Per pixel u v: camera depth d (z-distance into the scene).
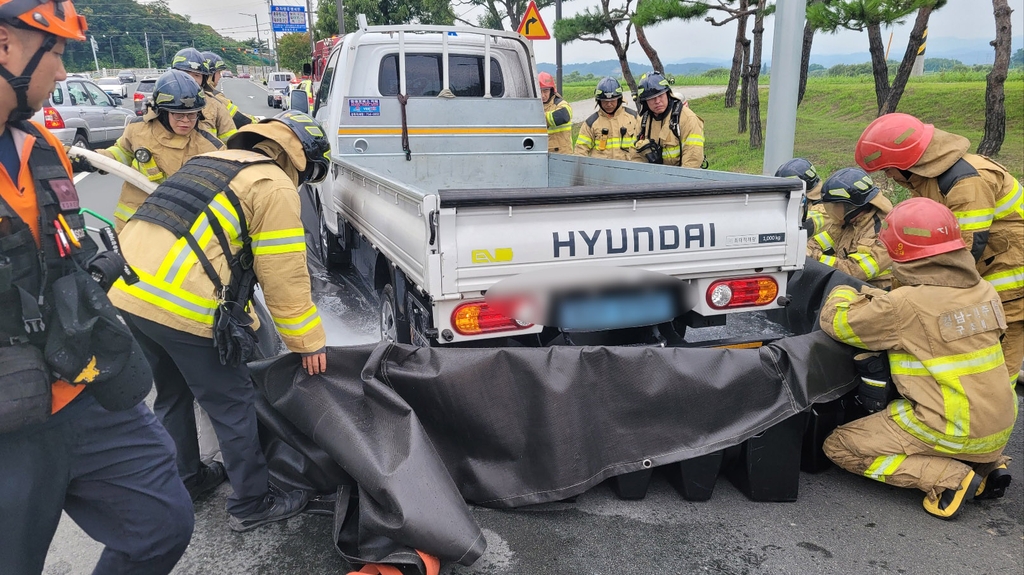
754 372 2.82
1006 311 3.30
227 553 2.66
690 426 2.82
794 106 5.48
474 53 5.64
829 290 3.53
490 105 5.36
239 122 5.71
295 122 2.70
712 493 3.04
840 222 4.02
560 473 2.72
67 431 1.69
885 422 2.93
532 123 5.52
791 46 5.33
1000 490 3.01
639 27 10.29
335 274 5.96
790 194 3.21
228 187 2.41
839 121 13.16
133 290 2.35
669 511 2.90
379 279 4.11
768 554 2.63
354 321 4.93
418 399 2.68
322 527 2.82
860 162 3.30
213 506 2.98
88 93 14.21
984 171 3.10
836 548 2.67
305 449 2.77
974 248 3.09
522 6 16.86
